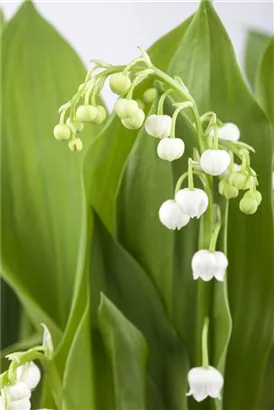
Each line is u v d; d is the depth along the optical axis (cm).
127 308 28
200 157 26
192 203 25
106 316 28
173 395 29
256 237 29
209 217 27
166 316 28
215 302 28
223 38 29
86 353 28
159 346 29
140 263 29
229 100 29
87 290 28
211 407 29
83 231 28
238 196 28
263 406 29
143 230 29
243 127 29
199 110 29
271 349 29
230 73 29
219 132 28
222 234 27
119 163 29
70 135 26
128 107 25
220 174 26
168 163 28
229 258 29
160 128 25
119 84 25
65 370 28
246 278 29
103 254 28
